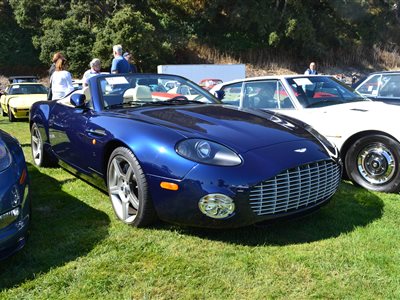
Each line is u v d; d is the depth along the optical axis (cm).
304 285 232
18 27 3769
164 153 280
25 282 238
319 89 496
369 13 4753
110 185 335
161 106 371
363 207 353
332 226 312
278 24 4322
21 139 755
